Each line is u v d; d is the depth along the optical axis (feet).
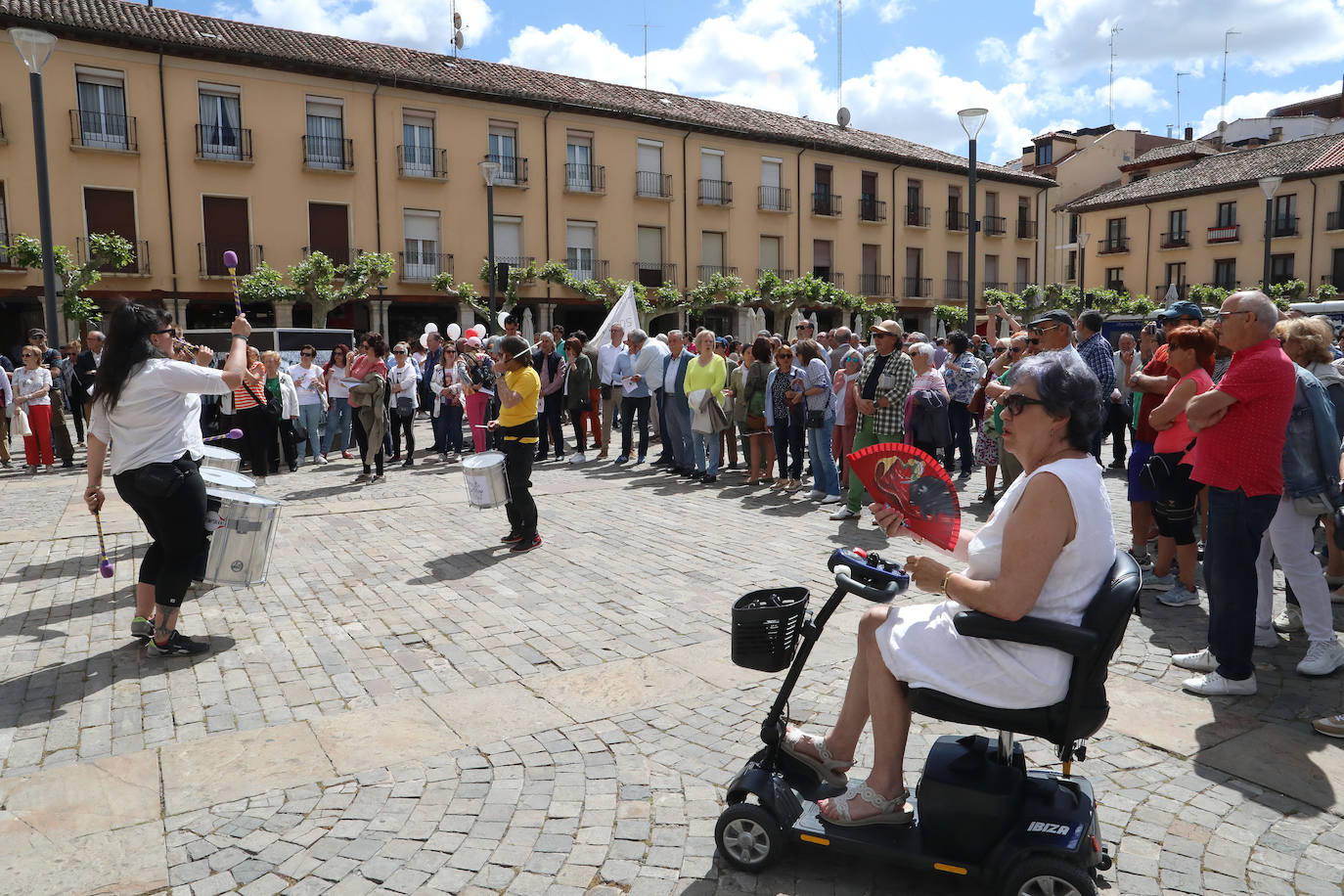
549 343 40.40
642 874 8.88
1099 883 8.63
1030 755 11.34
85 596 19.06
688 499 30.68
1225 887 8.55
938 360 40.47
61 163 74.90
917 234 128.98
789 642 9.06
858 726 9.19
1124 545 22.27
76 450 47.50
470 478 22.26
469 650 15.47
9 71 72.54
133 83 77.46
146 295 79.05
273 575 20.66
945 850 8.25
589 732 12.11
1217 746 11.41
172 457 14.67
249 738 12.01
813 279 107.65
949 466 35.65
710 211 110.11
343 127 87.30
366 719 12.58
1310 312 57.88
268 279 77.61
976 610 7.91
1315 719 12.16
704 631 16.31
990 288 138.31
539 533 25.11
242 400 33.06
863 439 25.32
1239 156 138.41
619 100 104.94
